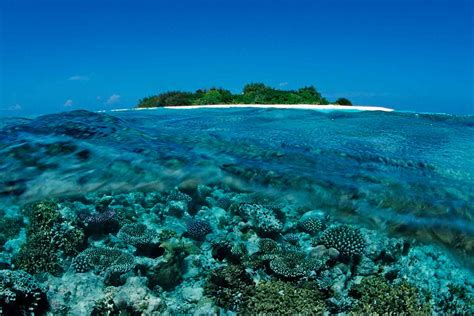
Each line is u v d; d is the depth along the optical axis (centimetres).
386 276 463
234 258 482
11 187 658
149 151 806
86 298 401
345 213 585
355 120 1328
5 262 473
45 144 843
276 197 640
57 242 497
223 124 1242
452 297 426
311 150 848
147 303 383
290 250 486
